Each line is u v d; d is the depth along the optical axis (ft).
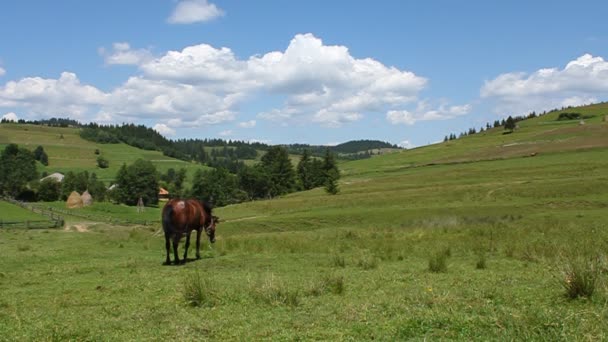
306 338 27.17
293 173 479.00
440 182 264.52
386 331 27.55
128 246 95.61
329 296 39.04
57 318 34.65
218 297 38.29
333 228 145.79
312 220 166.40
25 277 55.31
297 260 65.92
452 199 192.13
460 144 602.85
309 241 91.76
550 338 24.41
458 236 92.38
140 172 484.74
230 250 82.12
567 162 272.10
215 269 59.00
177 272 56.54
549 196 176.04
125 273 56.85
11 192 470.80
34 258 73.10
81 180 490.90
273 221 168.14
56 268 61.98
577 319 27.22
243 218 207.82
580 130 445.37
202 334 29.09
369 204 203.82
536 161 300.61
